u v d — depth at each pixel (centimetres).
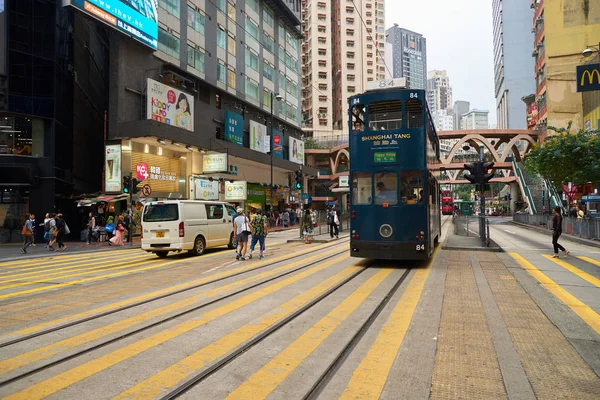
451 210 5447
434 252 1360
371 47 10231
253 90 4012
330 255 1359
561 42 3788
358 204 1095
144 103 2597
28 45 2183
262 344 471
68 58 2447
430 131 1183
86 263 1302
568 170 2525
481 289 765
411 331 513
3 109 2091
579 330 509
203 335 505
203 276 962
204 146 2783
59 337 507
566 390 342
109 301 710
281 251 1532
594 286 788
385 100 1081
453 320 559
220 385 362
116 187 2338
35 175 2178
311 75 9406
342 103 9675
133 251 1733
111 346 470
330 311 616
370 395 338
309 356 429
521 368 390
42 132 2227
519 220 3491
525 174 4297
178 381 370
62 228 1808
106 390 354
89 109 2894
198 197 2903
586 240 1661
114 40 2433
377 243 1065
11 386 365
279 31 4653
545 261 1138
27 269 1175
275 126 4556
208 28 3300
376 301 677
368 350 447
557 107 3775
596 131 2705
